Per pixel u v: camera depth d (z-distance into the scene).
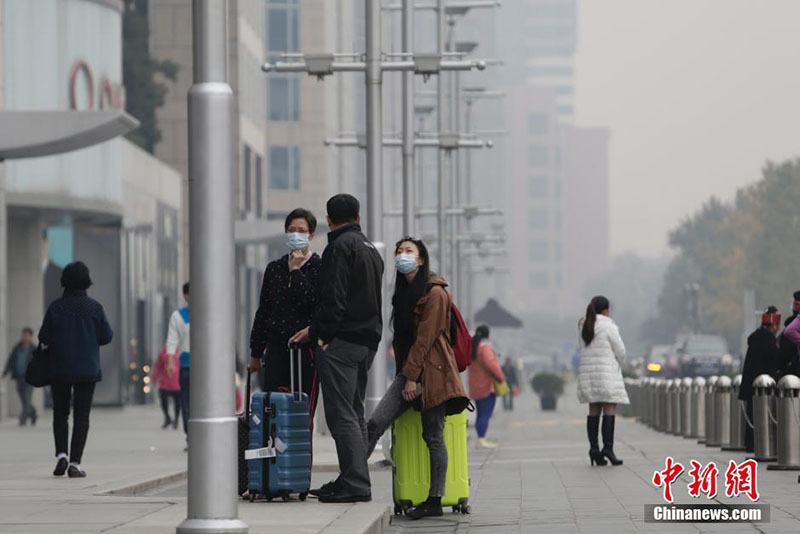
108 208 91.88
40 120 61.38
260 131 167.12
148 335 111.56
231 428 18.97
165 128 143.38
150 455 46.12
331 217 26.14
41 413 89.00
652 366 93.00
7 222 89.81
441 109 86.44
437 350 26.33
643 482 34.97
